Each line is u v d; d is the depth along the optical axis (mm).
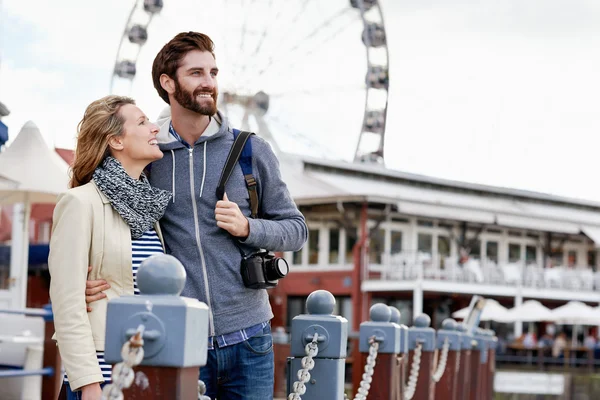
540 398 19703
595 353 34156
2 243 29406
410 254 31656
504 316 32062
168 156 3578
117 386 2172
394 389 4984
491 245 35781
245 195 3607
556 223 35750
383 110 33812
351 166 34219
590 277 36594
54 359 7273
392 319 5359
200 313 2340
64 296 3105
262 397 3539
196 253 3467
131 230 3318
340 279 32031
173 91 3539
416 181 36250
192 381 2361
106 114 3328
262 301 3602
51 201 11633
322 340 3859
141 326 2254
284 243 3611
